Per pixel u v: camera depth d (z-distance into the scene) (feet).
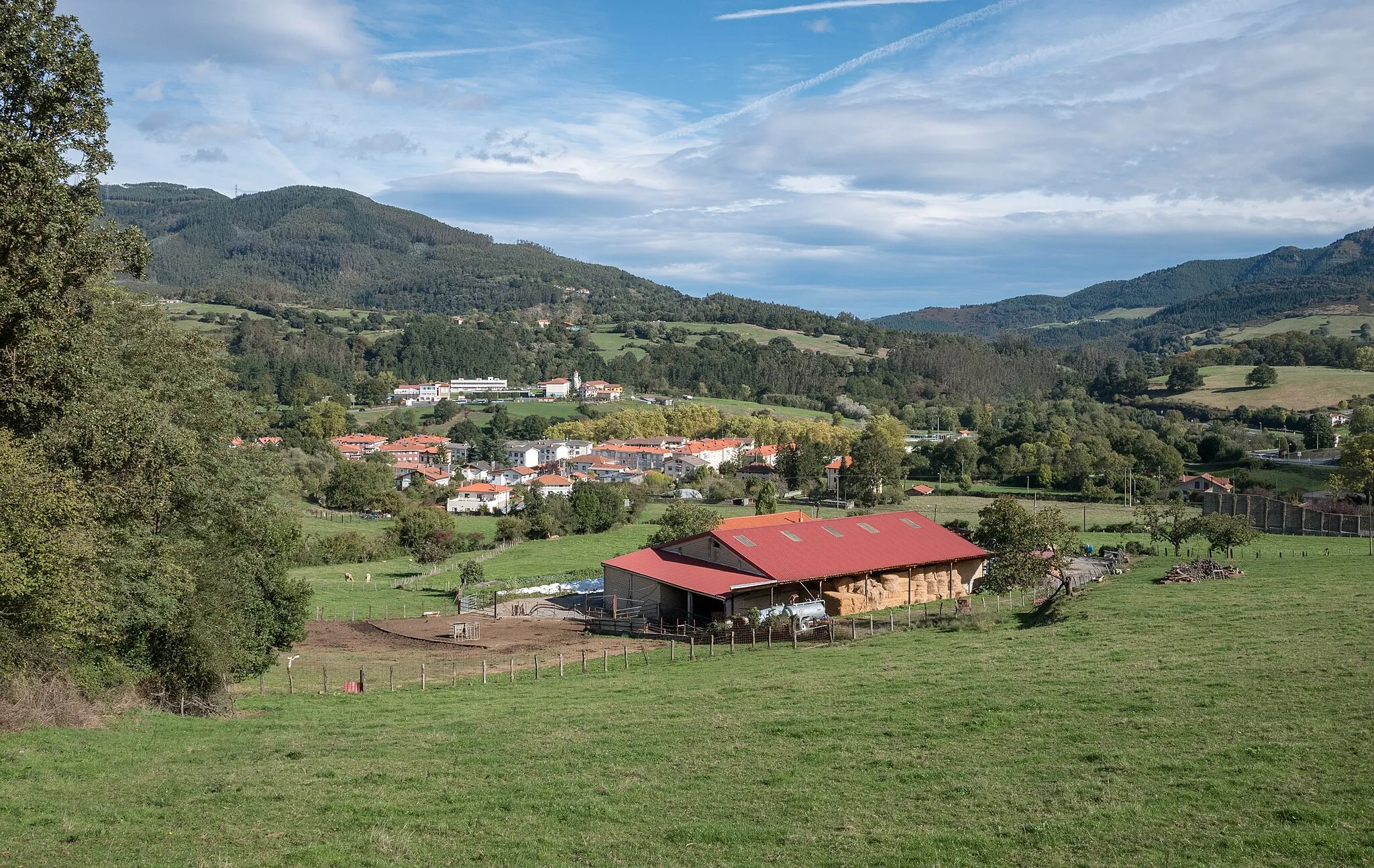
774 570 169.48
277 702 108.17
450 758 72.33
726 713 84.38
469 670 133.90
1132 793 54.13
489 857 48.60
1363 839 45.09
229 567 112.68
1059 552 151.43
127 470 88.84
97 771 67.00
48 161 83.41
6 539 70.79
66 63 87.66
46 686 80.18
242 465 117.39
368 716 97.40
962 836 49.11
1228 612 116.16
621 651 144.36
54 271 83.46
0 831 52.42
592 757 70.79
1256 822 48.34
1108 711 73.05
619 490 360.48
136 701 91.86
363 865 47.52
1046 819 50.93
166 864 47.60
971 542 200.44
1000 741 67.87
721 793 59.57
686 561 188.03
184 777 66.59
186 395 112.16
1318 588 133.49
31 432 87.04
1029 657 99.60
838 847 48.67
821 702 86.02
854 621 155.43
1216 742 62.39
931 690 86.63
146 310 117.39
